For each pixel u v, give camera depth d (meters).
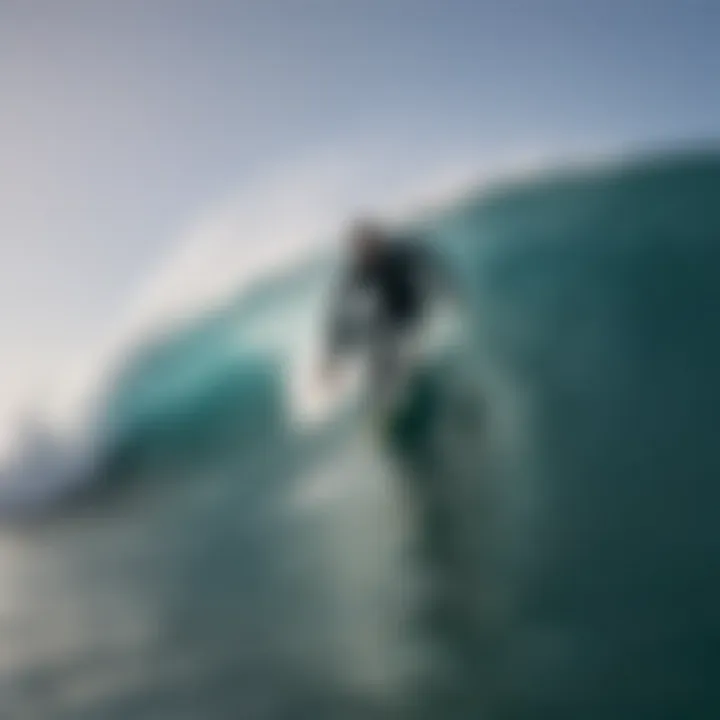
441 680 3.35
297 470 4.23
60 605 3.96
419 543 3.81
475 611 3.51
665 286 4.41
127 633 3.81
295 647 3.60
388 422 4.13
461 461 3.96
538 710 3.22
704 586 3.47
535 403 4.09
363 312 4.34
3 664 3.78
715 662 3.23
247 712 3.43
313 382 4.38
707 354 4.22
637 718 3.13
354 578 3.76
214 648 3.69
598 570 3.56
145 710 3.51
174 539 4.18
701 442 3.93
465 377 4.16
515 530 3.73
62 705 3.59
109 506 4.45
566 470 3.89
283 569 3.88
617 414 4.05
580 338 4.30
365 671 3.44
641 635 3.34
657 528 3.67
